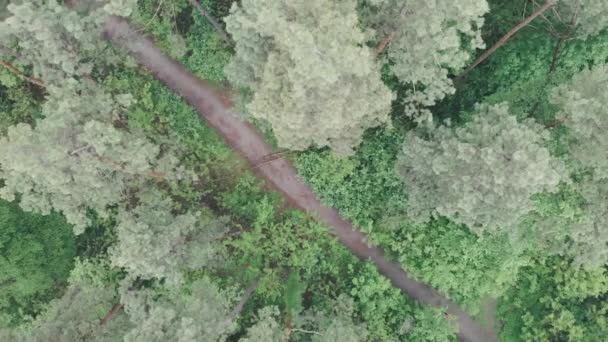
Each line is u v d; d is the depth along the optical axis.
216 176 27.81
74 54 20.83
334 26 15.39
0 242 24.27
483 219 19.88
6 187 18.53
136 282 26.77
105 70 26.97
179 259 22.44
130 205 24.17
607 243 23.03
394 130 26.08
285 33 14.66
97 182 19.48
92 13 20.55
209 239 24.97
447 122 20.75
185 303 22.02
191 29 27.30
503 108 19.19
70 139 18.81
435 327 25.44
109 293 24.00
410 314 26.45
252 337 21.23
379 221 26.62
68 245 27.42
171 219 22.59
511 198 17.72
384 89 18.11
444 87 20.11
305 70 14.45
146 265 20.00
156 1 27.14
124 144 20.61
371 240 26.80
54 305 24.00
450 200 20.27
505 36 20.84
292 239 27.36
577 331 25.75
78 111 19.47
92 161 18.73
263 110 17.59
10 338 20.80
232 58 21.16
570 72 22.27
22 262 24.95
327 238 27.39
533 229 22.83
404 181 23.78
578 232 21.09
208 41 26.80
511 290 27.30
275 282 27.23
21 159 17.20
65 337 20.81
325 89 15.94
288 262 27.30
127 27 27.50
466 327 27.47
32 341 20.20
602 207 20.44
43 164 17.97
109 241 27.98
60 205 19.69
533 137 17.91
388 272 27.45
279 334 22.61
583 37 20.98
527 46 22.83
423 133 22.67
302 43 14.12
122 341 21.80
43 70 21.06
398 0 18.20
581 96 18.98
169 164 24.72
